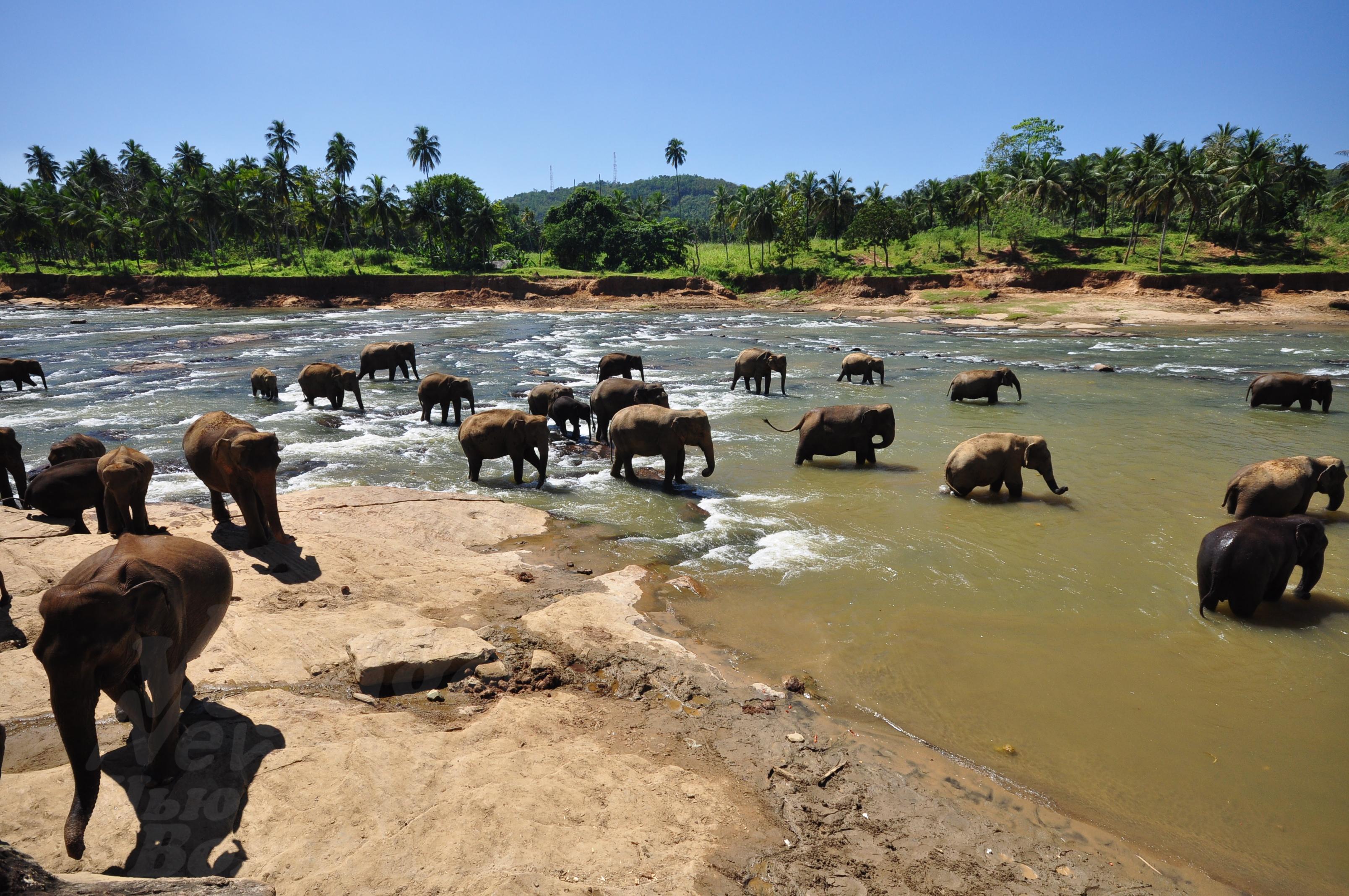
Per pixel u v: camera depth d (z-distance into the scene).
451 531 10.27
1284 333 44.47
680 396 22.95
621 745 5.62
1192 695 6.79
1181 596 8.82
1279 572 8.32
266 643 6.54
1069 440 17.06
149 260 89.56
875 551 10.09
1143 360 32.44
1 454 10.73
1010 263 69.81
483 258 83.06
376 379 26.06
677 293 70.50
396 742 5.22
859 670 7.09
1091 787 5.53
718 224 109.12
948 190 90.75
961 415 20.19
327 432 17.27
